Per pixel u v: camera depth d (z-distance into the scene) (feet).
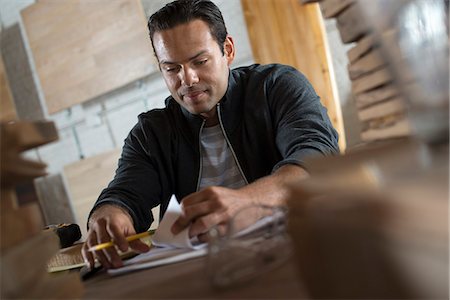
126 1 10.18
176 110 5.48
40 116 12.39
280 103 5.01
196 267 2.28
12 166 1.71
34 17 11.60
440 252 0.96
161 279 2.26
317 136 4.20
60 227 4.75
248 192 3.05
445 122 1.27
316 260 1.35
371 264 1.16
